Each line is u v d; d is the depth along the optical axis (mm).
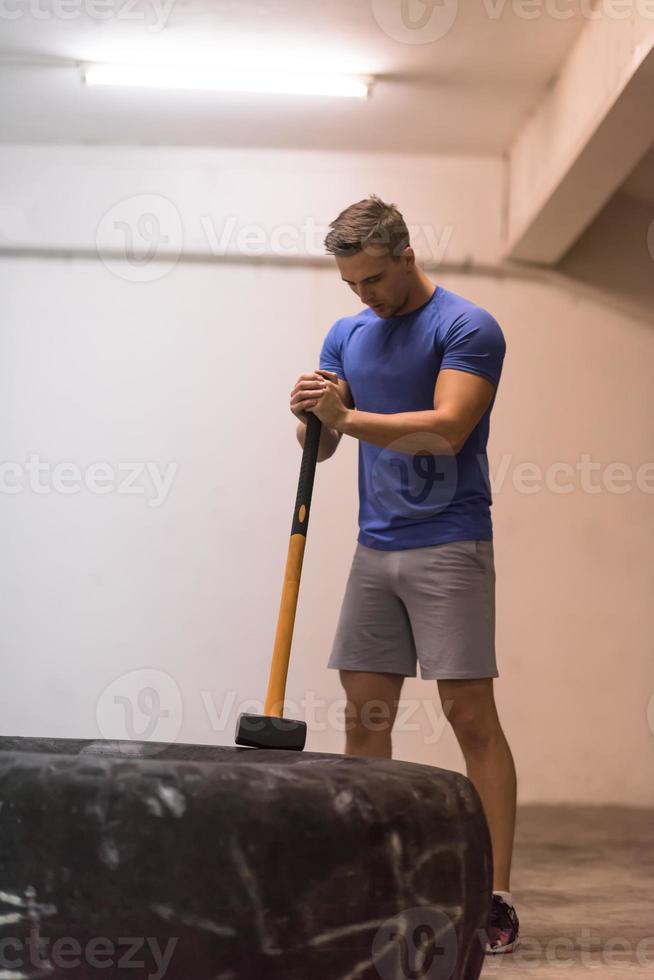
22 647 11242
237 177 11516
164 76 10141
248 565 11289
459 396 5160
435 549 5273
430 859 2980
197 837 2723
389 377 5465
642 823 9898
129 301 11477
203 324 11461
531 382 11500
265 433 11391
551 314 11547
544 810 10734
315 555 11250
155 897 2703
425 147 11359
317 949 2762
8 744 3867
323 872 2781
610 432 11516
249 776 2828
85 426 11422
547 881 6758
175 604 11273
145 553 11312
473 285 11484
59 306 11477
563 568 11398
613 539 11445
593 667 11359
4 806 2771
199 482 11352
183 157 11516
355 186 11508
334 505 11289
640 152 9062
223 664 11211
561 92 9633
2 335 11469
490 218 11500
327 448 5824
